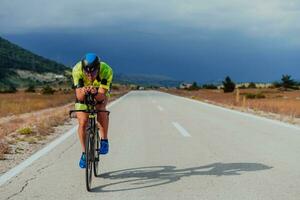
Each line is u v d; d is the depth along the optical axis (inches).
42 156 329.1
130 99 1524.4
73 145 388.5
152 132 486.9
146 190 223.5
